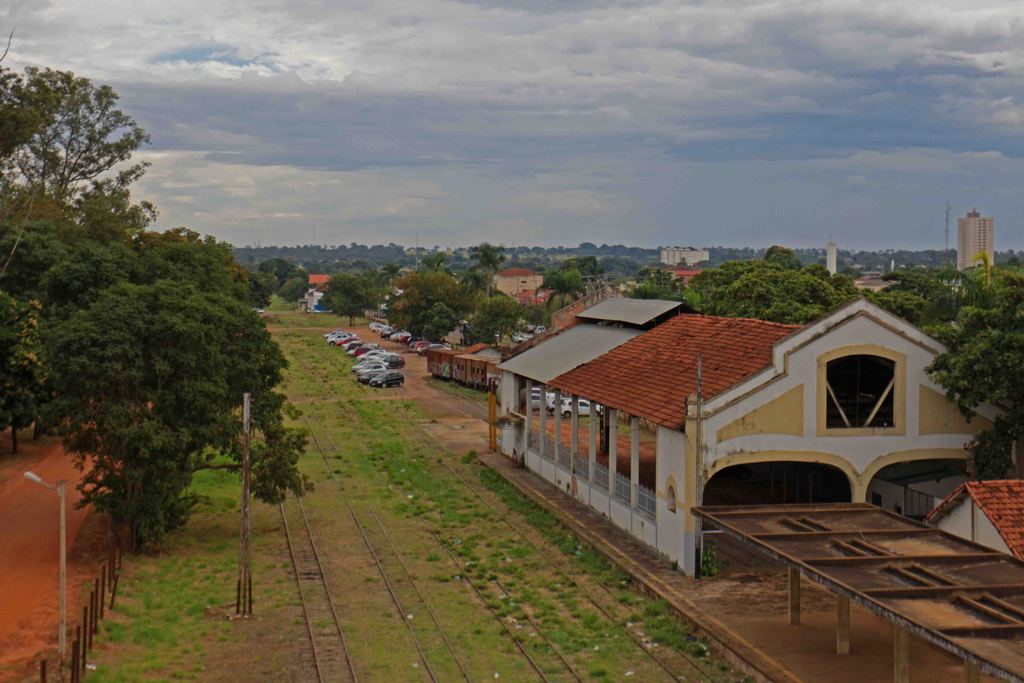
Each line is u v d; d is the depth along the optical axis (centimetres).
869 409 3247
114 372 3172
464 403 7738
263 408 3766
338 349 12662
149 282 5284
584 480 4141
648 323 4606
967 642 1673
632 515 3569
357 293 17438
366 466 5119
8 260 5684
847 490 3719
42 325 4925
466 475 4925
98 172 8494
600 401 3816
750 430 3109
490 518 3978
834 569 2158
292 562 3353
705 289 8731
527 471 4941
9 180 6788
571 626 2666
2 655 2419
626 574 3145
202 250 5844
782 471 4203
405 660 2417
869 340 3198
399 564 3319
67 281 5138
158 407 3322
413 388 8738
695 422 3066
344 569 3266
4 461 5106
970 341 3166
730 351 3538
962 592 1947
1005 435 3186
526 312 12175
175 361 3319
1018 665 1554
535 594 2967
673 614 2756
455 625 2688
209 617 2773
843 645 2391
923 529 2481
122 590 2969
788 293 6419
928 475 3538
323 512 4109
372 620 2734
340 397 8100
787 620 2650
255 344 3791
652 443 5428
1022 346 2962
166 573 3209
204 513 4084
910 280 7988
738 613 2708
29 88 6206
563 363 4631
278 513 4106
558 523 3872
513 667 2369
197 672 2348
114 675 2286
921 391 3247
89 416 3250
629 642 2539
